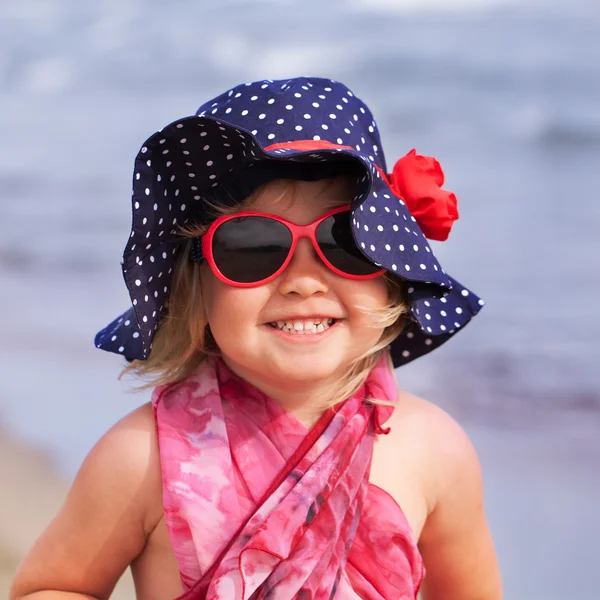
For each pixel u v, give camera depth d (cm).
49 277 958
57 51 1761
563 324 830
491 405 700
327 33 1761
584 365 749
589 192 1205
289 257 191
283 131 196
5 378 680
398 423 216
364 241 189
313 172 192
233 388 205
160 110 1664
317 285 192
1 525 466
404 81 1650
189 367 213
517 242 1018
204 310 205
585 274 933
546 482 580
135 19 1789
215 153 187
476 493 223
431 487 215
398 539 198
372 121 215
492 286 910
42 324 813
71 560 202
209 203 194
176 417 201
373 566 197
